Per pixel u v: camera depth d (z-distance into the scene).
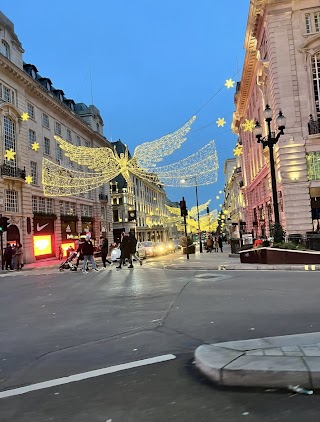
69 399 3.58
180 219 86.50
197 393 3.53
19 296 10.88
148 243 33.56
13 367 4.67
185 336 5.56
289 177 24.12
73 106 49.78
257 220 40.56
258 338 5.10
